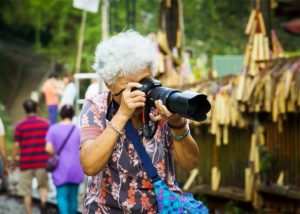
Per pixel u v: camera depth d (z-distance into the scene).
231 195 10.12
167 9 12.37
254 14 9.88
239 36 25.55
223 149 10.52
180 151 4.18
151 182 4.12
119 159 4.11
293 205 9.36
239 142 10.20
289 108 8.75
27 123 12.54
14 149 12.62
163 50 11.85
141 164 4.11
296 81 8.62
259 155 9.61
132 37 4.01
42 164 12.53
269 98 9.02
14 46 39.88
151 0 26.61
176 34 12.38
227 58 17.23
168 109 3.82
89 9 12.20
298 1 15.77
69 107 11.02
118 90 4.02
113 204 4.15
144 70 3.98
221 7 25.80
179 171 11.52
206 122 9.88
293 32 15.99
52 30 36.09
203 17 25.80
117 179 4.14
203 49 25.20
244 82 9.46
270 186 9.48
